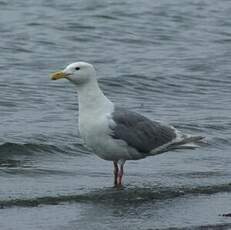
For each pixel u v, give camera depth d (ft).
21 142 52.75
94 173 47.19
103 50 88.63
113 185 44.32
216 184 45.21
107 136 43.32
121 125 43.45
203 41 96.78
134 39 94.48
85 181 45.09
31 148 51.85
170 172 47.93
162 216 39.06
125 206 40.52
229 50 92.63
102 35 94.68
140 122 44.34
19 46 86.53
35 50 85.56
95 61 83.15
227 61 86.53
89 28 97.35
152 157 51.85
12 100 65.41
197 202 41.81
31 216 38.19
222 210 40.52
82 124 43.70
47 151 51.85
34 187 43.27
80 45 89.76
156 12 109.50
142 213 39.42
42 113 62.18
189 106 67.92
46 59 82.17
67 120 60.13
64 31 95.04
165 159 51.52
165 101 69.72
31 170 47.19
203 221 38.50
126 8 110.01
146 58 86.12
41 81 72.49
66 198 41.29
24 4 109.91
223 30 103.24
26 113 61.93
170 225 37.68
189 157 52.34
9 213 38.50
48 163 49.47
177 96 72.02
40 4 110.63
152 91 73.36
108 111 43.70
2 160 49.62
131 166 49.21
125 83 74.18
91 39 92.63
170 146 45.32
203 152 53.98
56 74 43.68
